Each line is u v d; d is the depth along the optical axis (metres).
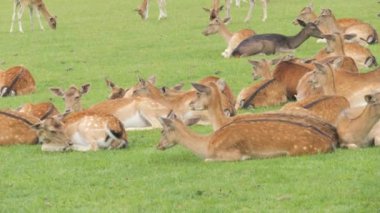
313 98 13.98
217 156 12.45
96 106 15.66
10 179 12.30
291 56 19.11
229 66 23.11
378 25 29.42
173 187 11.33
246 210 10.21
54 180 12.13
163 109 15.51
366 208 10.05
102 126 13.91
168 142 12.75
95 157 13.37
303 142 12.30
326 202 10.35
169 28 32.03
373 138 12.68
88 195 11.25
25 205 10.95
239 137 12.34
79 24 34.88
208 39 28.77
